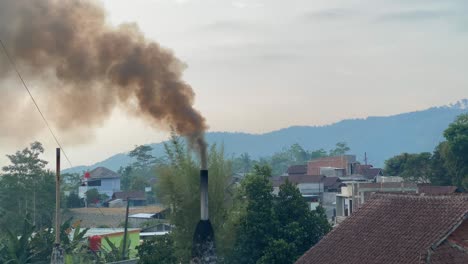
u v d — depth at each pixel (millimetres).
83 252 50219
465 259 26812
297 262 31125
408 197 30719
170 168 41844
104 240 58938
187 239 40750
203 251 32219
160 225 73875
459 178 72000
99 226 86688
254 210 40000
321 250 30812
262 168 41781
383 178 78000
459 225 26984
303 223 40406
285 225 40406
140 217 87562
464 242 26953
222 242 39938
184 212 40969
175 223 41156
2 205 83125
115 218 94188
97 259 50844
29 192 83938
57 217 36219
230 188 42031
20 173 85000
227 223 40375
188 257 40438
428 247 26469
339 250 30000
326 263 29766
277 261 38469
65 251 46688
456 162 71812
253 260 39719
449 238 26875
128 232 63000
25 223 44094
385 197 31859
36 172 85375
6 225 78375
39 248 45125
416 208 29656
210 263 32219
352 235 30516
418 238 27594
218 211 40938
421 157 79625
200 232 32406
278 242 38531
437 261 26469
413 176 79125
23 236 43594
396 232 28859
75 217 94250
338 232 31344
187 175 41125
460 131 72688
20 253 43219
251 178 40875
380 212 30953
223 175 41469
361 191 60844
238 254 40125
